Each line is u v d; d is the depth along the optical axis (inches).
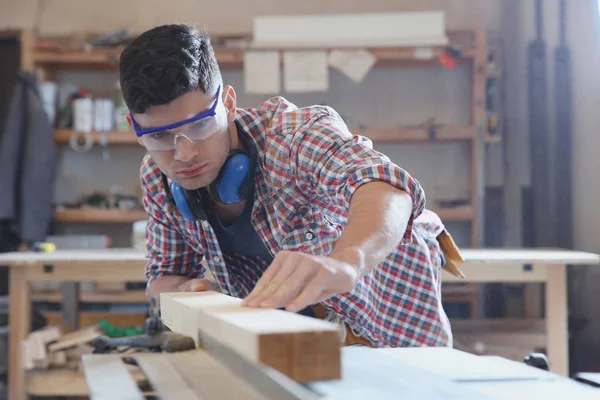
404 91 208.2
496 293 193.2
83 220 195.0
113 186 210.8
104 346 70.0
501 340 130.6
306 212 60.3
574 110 193.0
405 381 35.8
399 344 65.1
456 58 188.2
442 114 207.6
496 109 201.6
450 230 205.6
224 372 46.6
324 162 53.7
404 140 197.2
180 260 70.4
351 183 49.3
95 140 193.5
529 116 196.9
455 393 33.5
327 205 58.5
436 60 198.5
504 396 33.2
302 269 40.4
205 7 211.0
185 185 55.9
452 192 203.0
